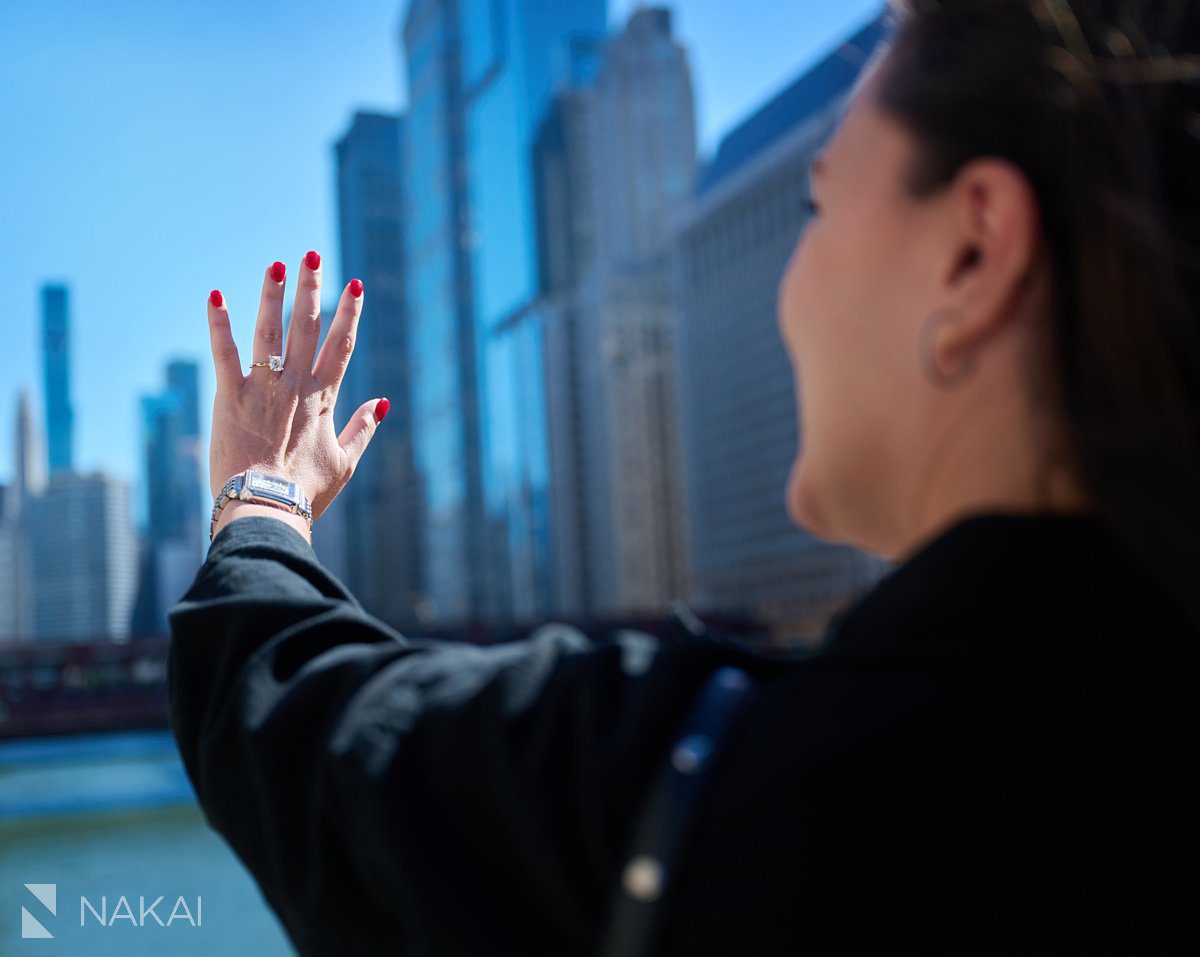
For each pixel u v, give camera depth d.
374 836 0.68
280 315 1.11
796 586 118.06
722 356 132.88
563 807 0.65
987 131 0.67
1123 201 0.62
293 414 1.08
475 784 0.68
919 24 0.73
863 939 0.59
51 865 22.30
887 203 0.72
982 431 0.67
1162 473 0.60
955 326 0.68
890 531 0.75
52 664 60.72
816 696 0.65
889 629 0.66
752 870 0.61
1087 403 0.63
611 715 0.67
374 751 0.71
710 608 132.75
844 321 0.74
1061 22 0.66
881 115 0.73
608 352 159.75
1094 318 0.63
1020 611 0.63
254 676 0.81
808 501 0.79
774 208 125.12
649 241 161.50
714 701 0.67
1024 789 0.61
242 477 1.02
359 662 0.78
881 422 0.72
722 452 132.38
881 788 0.61
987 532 0.65
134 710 58.72
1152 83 0.64
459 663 0.76
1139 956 0.61
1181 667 0.62
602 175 166.50
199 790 0.84
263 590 0.89
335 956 0.71
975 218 0.67
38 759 53.03
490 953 0.63
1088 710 0.62
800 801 0.62
